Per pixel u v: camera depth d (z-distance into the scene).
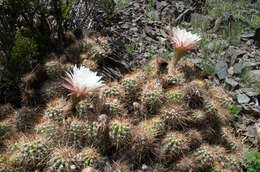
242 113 1.00
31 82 0.80
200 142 0.73
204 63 1.21
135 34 1.27
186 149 0.69
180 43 0.82
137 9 1.52
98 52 0.93
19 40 0.78
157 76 0.83
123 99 0.77
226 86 1.11
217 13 1.75
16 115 0.70
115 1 1.54
